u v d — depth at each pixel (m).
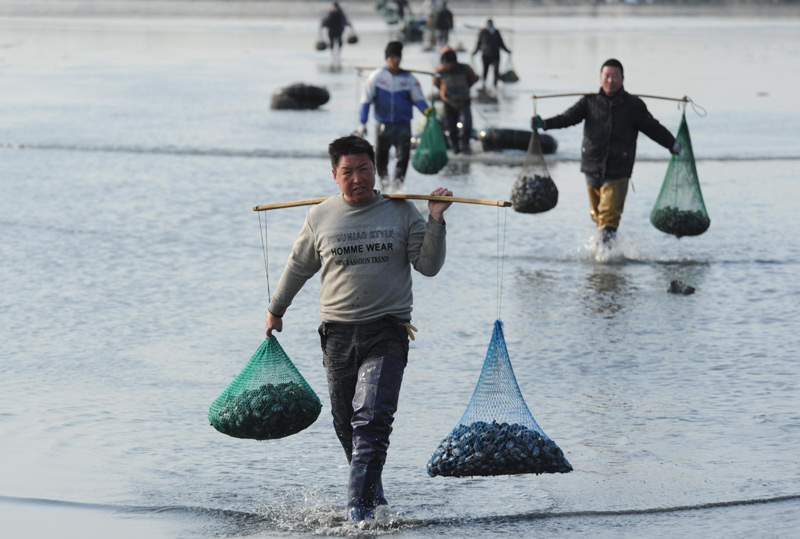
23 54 154.62
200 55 154.12
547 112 89.44
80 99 97.69
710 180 58.09
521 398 19.30
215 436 23.33
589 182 41.53
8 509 19.44
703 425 23.67
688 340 30.45
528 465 18.27
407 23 185.12
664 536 18.16
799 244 42.94
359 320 18.59
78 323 32.41
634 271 39.00
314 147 69.62
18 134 74.12
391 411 18.47
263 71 129.12
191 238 44.09
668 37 199.12
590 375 27.39
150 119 83.62
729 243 43.19
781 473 20.91
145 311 33.78
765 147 69.94
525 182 42.59
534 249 42.47
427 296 35.62
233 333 31.45
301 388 19.50
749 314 33.19
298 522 18.81
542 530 18.42
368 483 18.34
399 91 54.12
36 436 23.17
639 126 40.44
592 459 21.72
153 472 21.23
